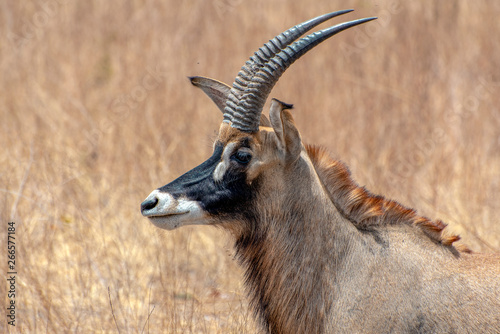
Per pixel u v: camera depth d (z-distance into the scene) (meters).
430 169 31.89
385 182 30.12
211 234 28.27
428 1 45.62
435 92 38.75
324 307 16.19
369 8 46.97
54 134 36.06
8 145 34.09
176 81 40.34
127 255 25.83
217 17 47.72
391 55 41.81
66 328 21.42
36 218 26.98
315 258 16.34
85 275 24.97
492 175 31.73
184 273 25.86
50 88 41.94
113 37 49.12
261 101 16.09
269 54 16.61
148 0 50.56
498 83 38.16
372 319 15.66
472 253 16.77
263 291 16.88
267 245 16.61
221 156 16.38
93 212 28.55
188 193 16.22
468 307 15.31
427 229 16.70
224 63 42.53
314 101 37.94
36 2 50.94
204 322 20.53
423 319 15.40
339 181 16.98
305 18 46.97
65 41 47.81
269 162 16.33
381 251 16.20
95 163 34.03
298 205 16.42
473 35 43.03
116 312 22.80
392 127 35.53
